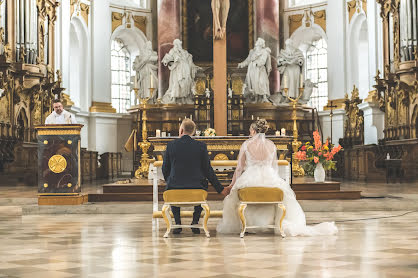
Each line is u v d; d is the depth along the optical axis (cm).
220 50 1278
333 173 2148
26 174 1584
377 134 2052
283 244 612
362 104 2114
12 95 1756
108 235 701
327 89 2608
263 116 2458
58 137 1018
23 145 1641
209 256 535
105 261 511
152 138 1131
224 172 1153
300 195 1111
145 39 2702
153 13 2717
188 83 2494
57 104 1039
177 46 2517
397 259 507
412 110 1756
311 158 1203
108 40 2561
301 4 2656
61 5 2225
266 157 720
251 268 470
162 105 2477
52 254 552
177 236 691
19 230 757
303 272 450
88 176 2011
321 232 693
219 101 1277
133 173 2162
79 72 2461
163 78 2533
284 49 2606
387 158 1639
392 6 1884
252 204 713
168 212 752
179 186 701
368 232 706
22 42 1803
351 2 2419
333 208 1027
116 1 2620
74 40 2445
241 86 2556
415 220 852
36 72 1827
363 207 1028
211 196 1112
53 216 961
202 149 714
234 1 2619
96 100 2494
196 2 2630
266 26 2559
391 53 1939
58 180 1020
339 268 466
